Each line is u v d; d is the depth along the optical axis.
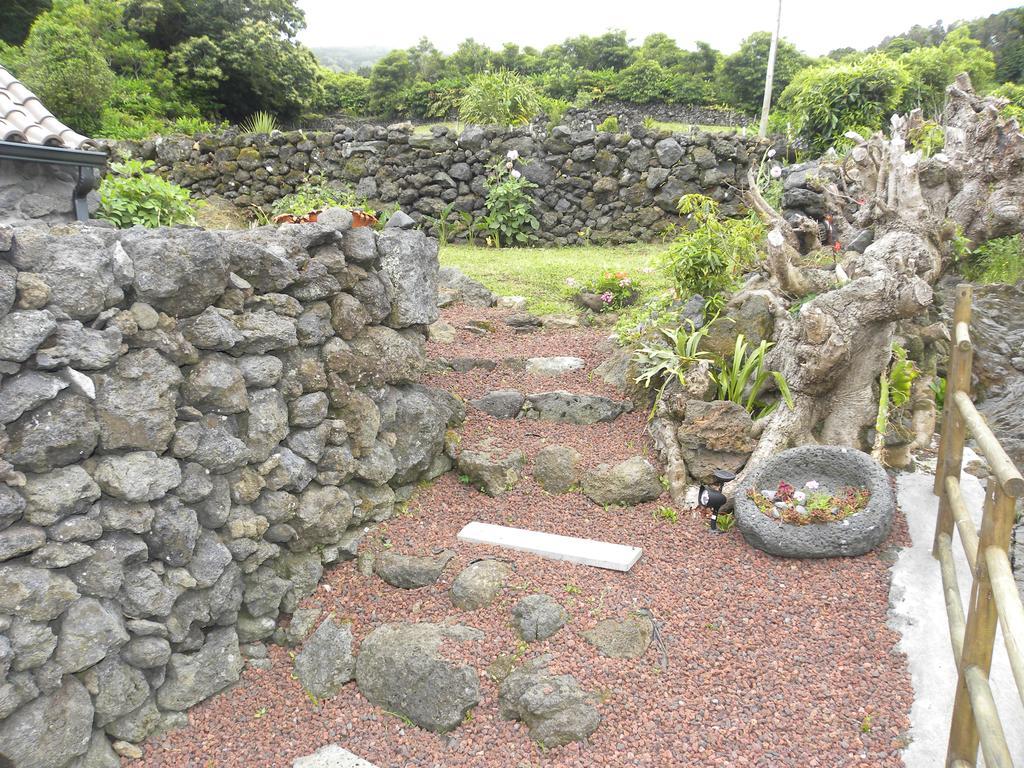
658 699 2.94
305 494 3.63
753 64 20.45
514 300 7.23
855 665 3.02
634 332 5.50
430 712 3.00
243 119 20.20
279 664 3.43
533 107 12.02
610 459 4.49
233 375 3.18
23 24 17.95
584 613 3.32
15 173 4.05
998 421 4.66
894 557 3.53
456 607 3.48
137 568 2.86
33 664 2.52
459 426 4.84
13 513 2.42
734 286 5.30
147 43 19.67
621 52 25.31
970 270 6.33
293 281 3.51
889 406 4.29
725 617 3.29
